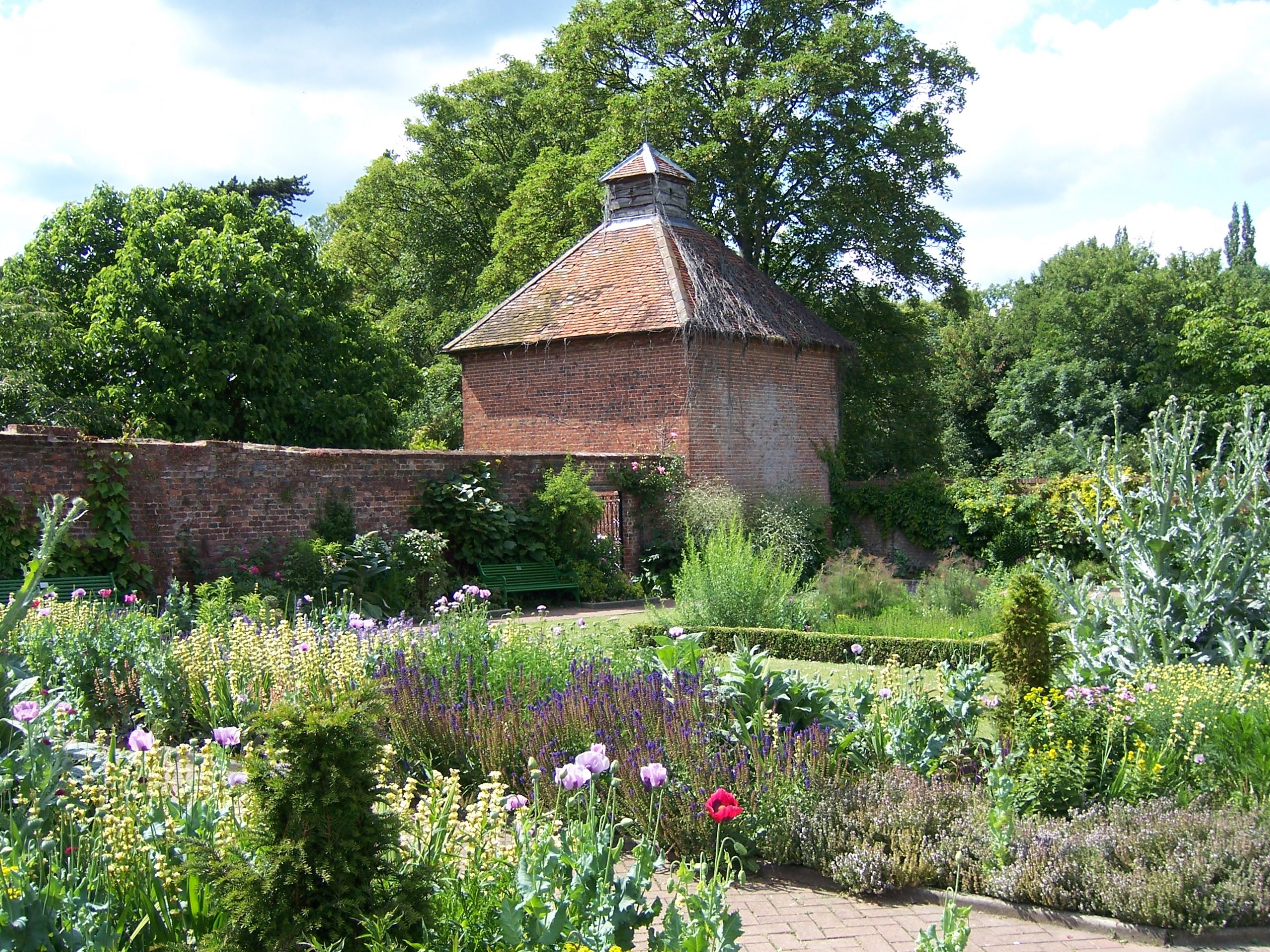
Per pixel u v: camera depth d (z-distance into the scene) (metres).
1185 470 9.04
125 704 7.93
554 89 32.03
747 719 7.13
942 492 25.81
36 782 4.09
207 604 9.88
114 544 13.27
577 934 3.58
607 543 19.44
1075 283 51.66
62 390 23.53
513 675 8.05
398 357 27.61
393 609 15.27
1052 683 7.74
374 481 16.48
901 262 28.44
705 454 22.44
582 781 4.07
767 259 30.64
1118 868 5.66
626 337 22.73
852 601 15.67
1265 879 5.49
